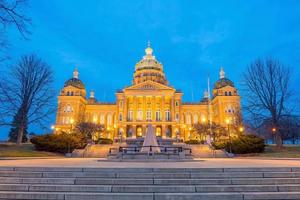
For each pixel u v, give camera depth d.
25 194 8.34
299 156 29.05
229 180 9.26
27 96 38.31
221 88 85.38
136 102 82.81
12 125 35.78
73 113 83.38
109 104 92.62
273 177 9.95
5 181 9.43
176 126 80.56
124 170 10.12
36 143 36.34
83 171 10.11
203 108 91.38
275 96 37.72
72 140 39.38
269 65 39.31
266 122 37.88
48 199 8.23
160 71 99.12
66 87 86.88
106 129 81.75
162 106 81.69
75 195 8.21
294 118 38.34
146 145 25.27
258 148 35.84
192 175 9.81
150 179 9.25
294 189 8.88
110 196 8.14
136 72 99.94
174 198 8.11
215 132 66.31
